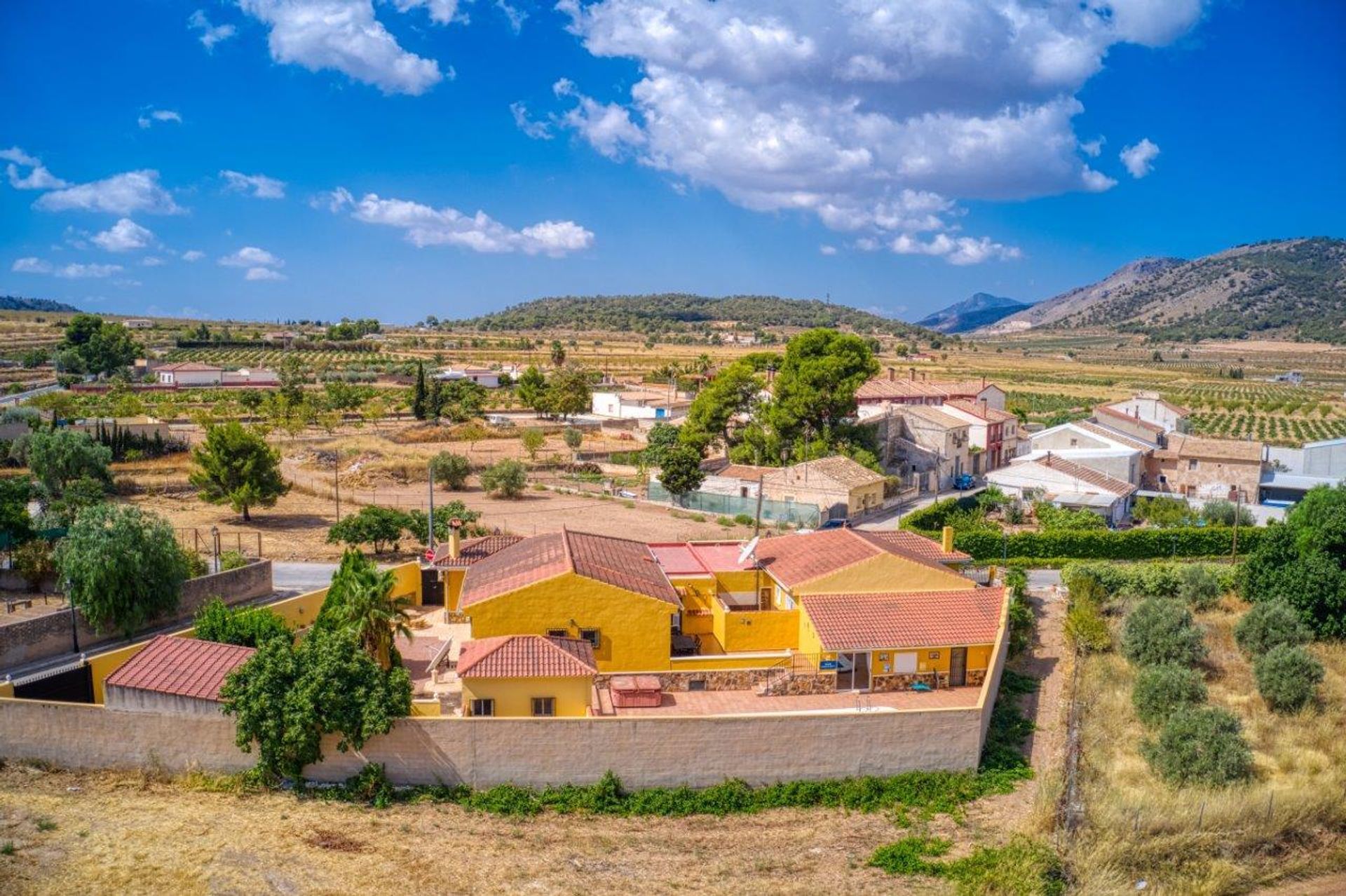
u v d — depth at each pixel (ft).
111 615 151.12
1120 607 188.85
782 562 168.35
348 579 127.03
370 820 100.22
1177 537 237.25
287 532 241.55
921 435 329.11
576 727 108.06
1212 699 142.20
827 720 112.78
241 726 103.81
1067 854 96.53
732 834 102.53
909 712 114.93
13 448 298.97
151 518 164.14
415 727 106.73
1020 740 128.16
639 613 139.23
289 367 603.67
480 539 181.98
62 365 650.02
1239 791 109.29
